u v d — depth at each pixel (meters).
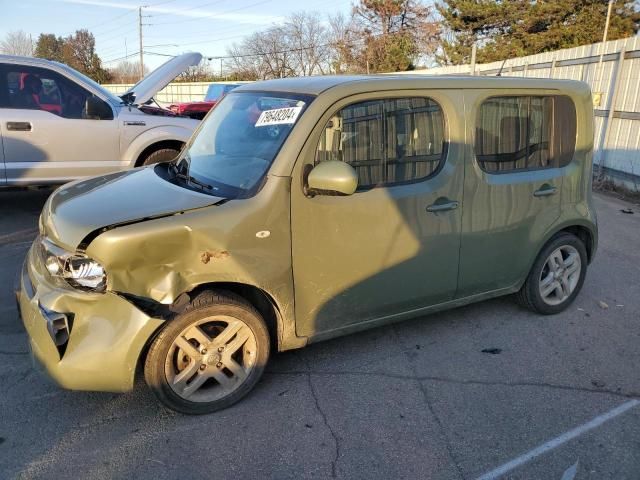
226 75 48.22
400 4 39.09
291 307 3.14
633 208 8.46
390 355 3.69
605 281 5.13
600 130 10.62
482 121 3.63
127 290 2.71
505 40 31.25
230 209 2.88
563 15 29.30
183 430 2.90
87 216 2.82
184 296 2.82
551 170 4.02
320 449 2.77
